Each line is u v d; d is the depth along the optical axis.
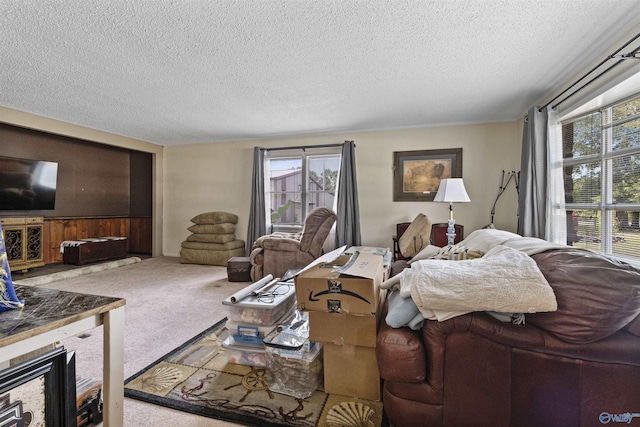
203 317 2.66
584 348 1.06
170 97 3.15
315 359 1.59
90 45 2.10
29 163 4.25
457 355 1.18
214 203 5.44
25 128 4.14
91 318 0.95
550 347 1.10
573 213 2.72
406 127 4.37
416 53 2.23
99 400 1.29
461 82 2.77
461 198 3.11
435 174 4.28
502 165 4.03
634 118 2.12
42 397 0.85
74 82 2.75
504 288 1.12
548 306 1.07
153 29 1.91
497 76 2.63
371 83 2.79
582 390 1.08
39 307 0.94
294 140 4.95
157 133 4.77
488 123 4.07
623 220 2.20
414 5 1.69
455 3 1.67
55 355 0.89
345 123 4.18
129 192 6.03
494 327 1.14
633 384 1.05
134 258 5.23
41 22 1.82
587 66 2.39
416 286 1.20
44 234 4.63
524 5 1.69
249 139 5.18
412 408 1.24
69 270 4.22
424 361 1.21
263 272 3.89
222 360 1.93
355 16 1.78
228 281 3.90
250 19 1.81
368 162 4.57
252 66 2.44
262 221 4.95
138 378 1.72
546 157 2.82
